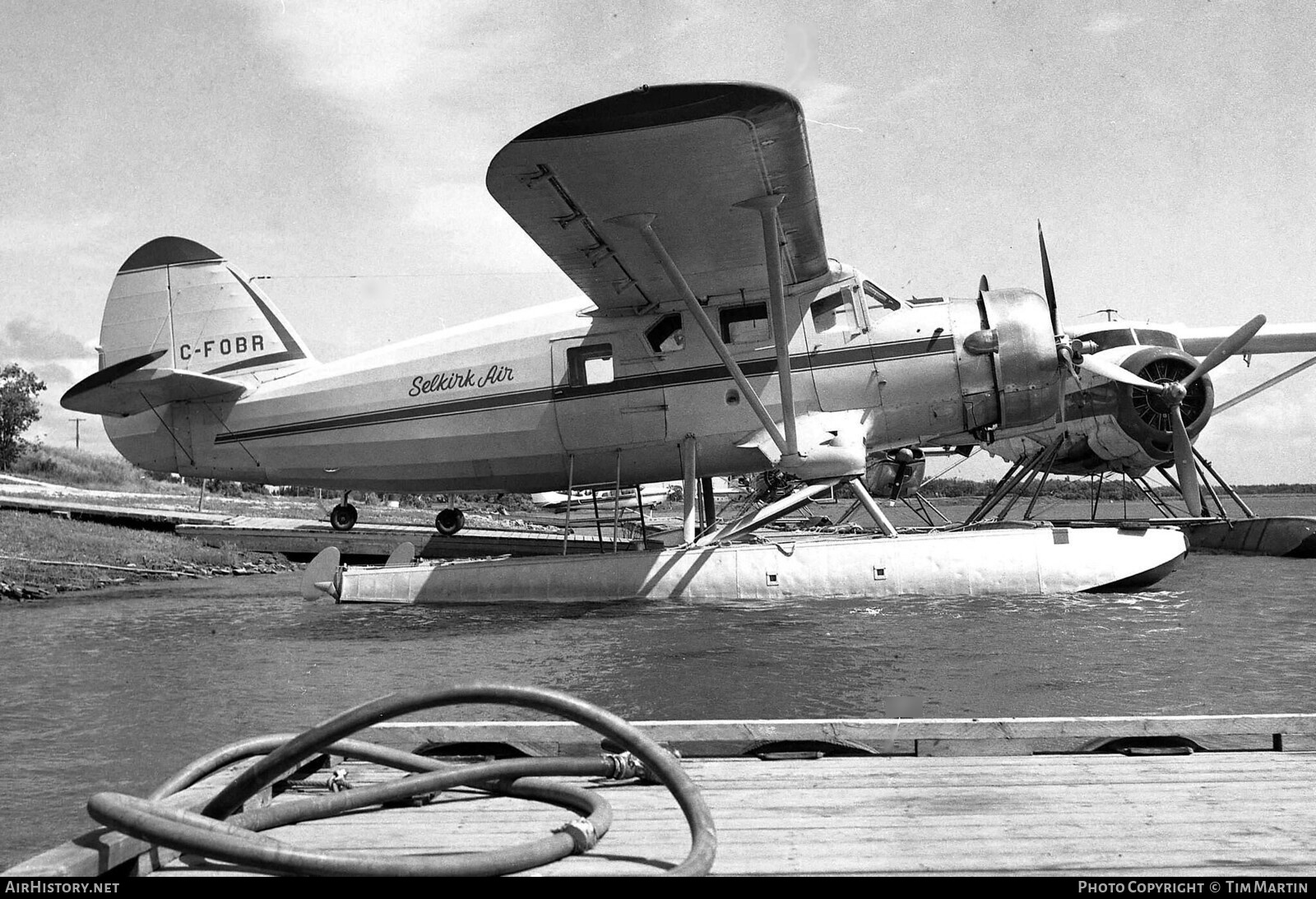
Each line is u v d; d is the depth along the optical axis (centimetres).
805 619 905
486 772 284
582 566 1133
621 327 1199
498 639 867
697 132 857
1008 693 575
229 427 1345
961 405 1148
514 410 1226
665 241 1054
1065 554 1038
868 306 1166
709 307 1173
